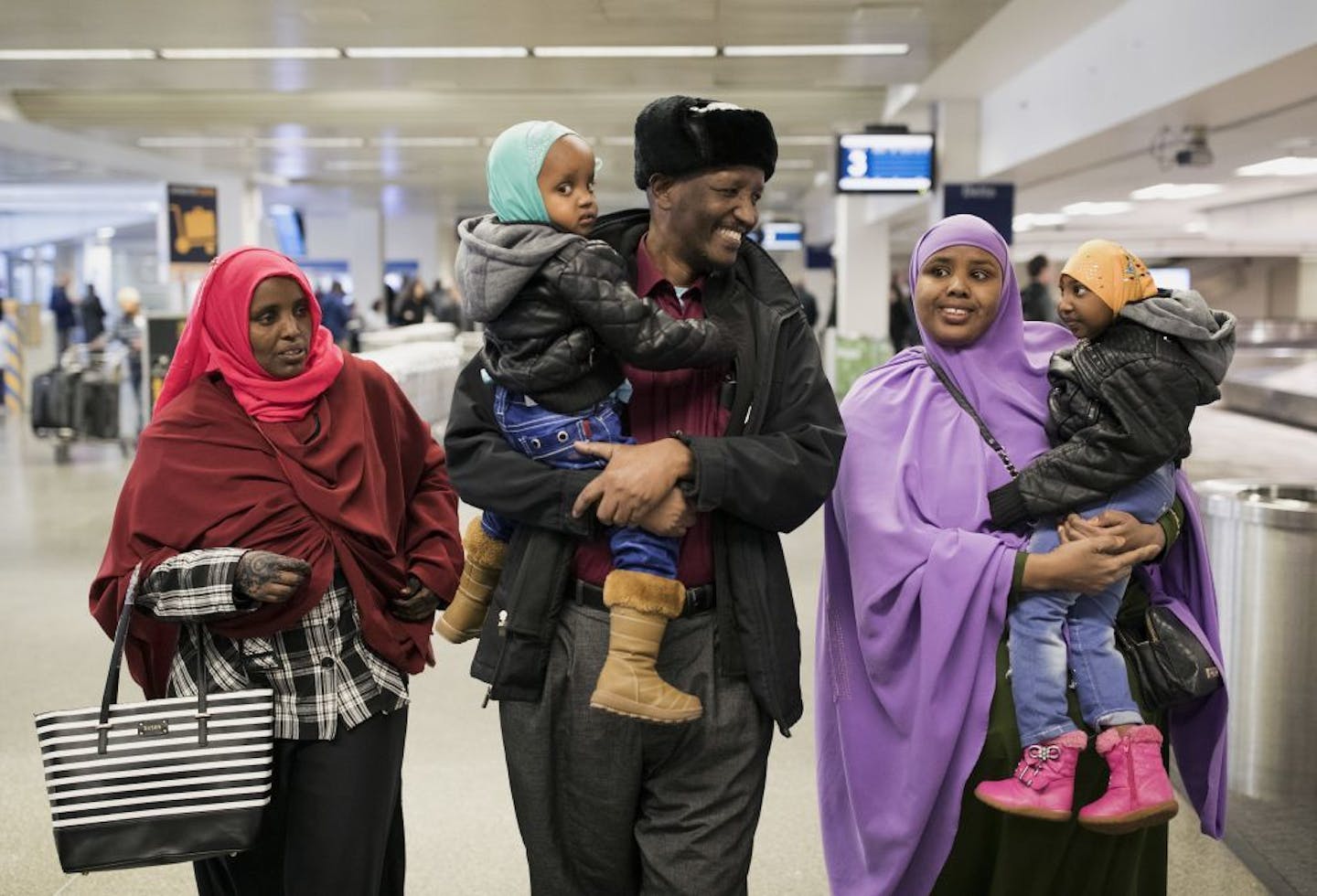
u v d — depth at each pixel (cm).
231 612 212
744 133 192
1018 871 228
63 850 204
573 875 214
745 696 206
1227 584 400
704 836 206
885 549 229
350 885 227
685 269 207
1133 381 216
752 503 191
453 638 229
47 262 3653
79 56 1219
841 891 253
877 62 1231
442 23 1066
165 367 1212
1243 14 866
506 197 193
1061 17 1178
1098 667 221
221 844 207
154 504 220
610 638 193
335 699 224
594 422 196
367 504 231
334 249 4050
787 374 205
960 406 239
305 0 993
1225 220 2658
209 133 1934
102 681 514
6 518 926
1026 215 2683
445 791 399
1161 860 244
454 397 211
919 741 225
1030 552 224
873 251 2256
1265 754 392
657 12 1020
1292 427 1462
